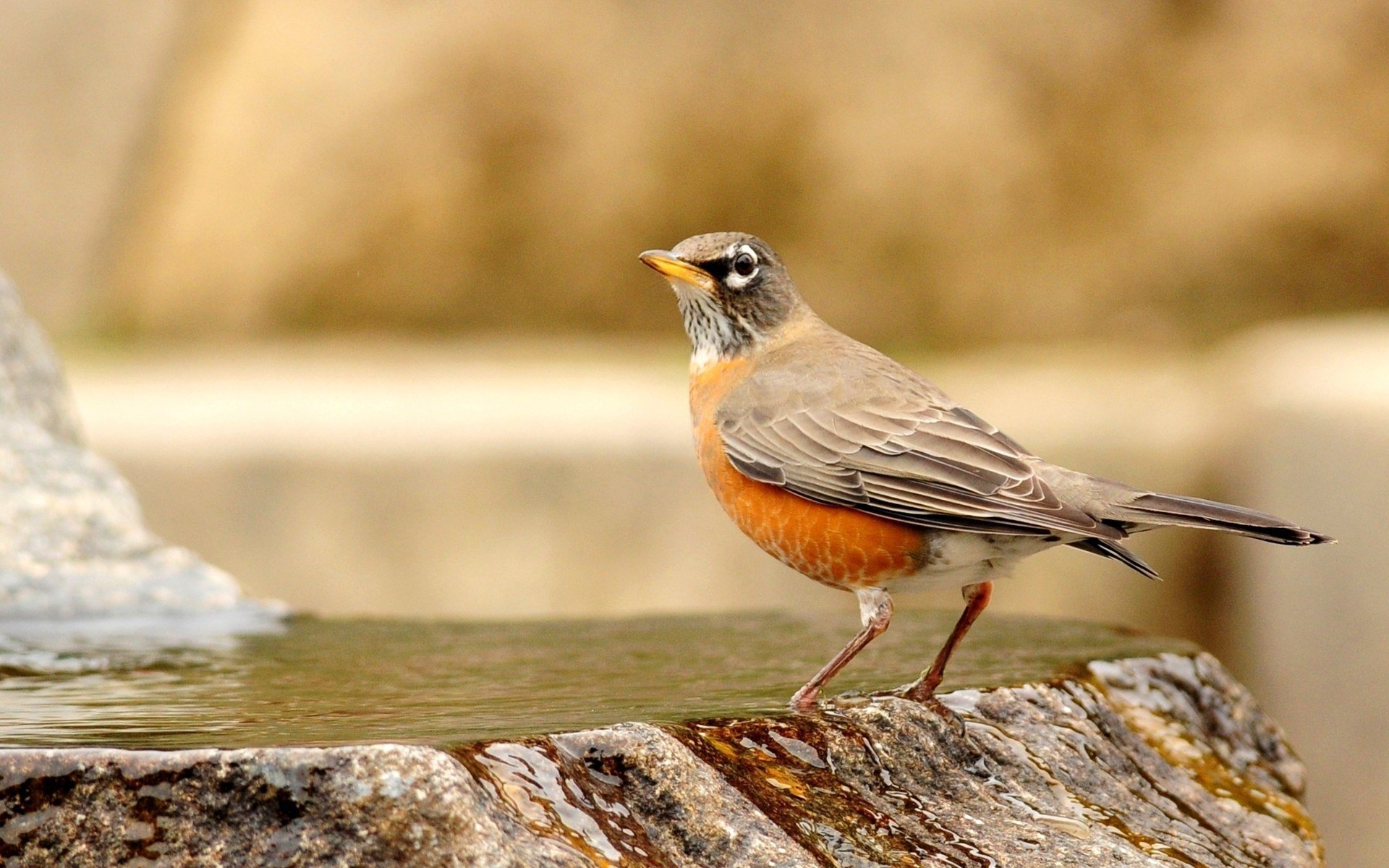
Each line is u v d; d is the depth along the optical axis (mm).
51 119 22281
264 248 20969
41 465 9648
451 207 20625
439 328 20688
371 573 14227
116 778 4406
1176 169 19672
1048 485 6668
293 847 4324
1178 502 6570
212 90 21719
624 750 4934
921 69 19703
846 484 7020
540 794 4641
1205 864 5797
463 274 20672
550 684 6625
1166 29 19844
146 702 6055
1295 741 13422
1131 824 5984
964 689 6453
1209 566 14312
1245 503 14227
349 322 20875
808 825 5152
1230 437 14641
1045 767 6125
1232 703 7391
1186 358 18656
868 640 6863
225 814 4375
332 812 4328
